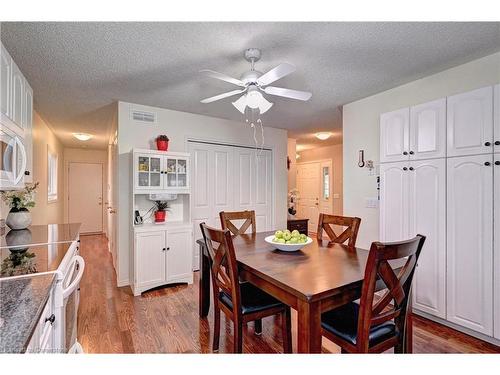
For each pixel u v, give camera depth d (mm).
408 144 2488
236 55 2174
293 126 4727
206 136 4020
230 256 1667
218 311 1966
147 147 3484
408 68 2436
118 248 3305
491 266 1967
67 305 1674
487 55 2203
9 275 1253
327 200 6980
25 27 1765
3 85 1682
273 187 4805
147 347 2004
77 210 6906
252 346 2045
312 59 2252
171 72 2480
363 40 1965
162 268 3170
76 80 2641
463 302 2109
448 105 2215
